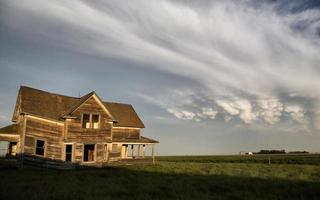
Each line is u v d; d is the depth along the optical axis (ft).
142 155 151.02
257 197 53.01
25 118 110.83
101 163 127.85
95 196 51.34
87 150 143.23
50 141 117.39
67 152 146.51
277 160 196.54
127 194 54.85
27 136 110.73
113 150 140.77
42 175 86.22
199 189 61.16
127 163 139.03
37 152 131.85
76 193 53.57
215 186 65.36
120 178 79.77
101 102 129.90
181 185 65.21
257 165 138.31
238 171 102.63
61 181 71.56
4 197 45.93
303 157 217.15
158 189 59.36
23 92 119.96
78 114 123.54
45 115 116.78
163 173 95.35
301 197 51.96
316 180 75.87
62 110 127.24
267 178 79.87
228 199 51.70
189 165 138.62
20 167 107.55
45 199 47.03
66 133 119.75
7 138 109.70
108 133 132.05
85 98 125.39
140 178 80.28
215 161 209.26
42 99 125.39
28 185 61.52
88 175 88.48
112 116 132.77
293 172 98.48
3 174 85.81
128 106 167.02
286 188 61.36
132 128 154.61
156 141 152.25
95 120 133.69
